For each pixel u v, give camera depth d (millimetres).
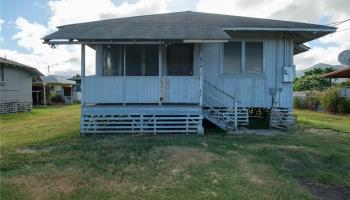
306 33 13812
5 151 9344
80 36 11414
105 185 6188
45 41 11328
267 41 14031
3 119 20734
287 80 13977
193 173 6891
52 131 13812
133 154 8539
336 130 13695
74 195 5719
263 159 8125
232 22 13984
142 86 12422
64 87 47625
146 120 12461
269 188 6055
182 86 12391
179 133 12336
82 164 7652
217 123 12836
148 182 6340
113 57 13883
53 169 7285
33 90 41656
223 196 5625
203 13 17422
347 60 17156
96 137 11523
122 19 15367
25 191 5934
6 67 27328
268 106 14047
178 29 12523
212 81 14039
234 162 7785
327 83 40062
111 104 12789
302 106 30891
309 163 8039
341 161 8242
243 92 14055
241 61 14016
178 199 5500
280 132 12836
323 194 5969
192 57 13922
